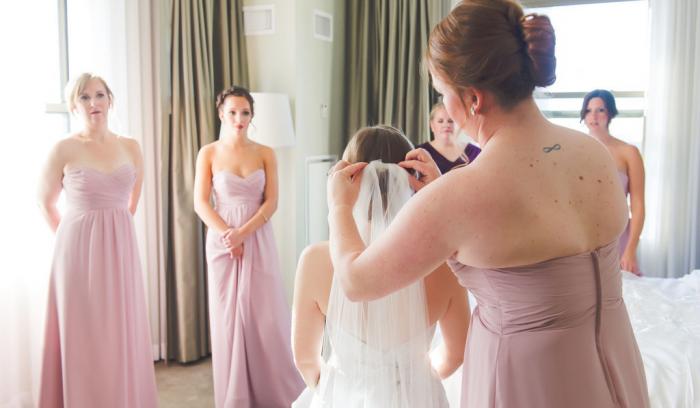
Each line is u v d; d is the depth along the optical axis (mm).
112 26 3455
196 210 3203
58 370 2711
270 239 3236
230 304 3109
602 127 3021
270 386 3152
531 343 951
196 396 3311
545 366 943
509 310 978
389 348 1287
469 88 962
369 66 4492
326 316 1339
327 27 4301
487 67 932
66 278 2627
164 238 3668
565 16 4020
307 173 4156
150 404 2941
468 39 936
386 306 1276
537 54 938
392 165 1305
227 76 3910
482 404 1020
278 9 3916
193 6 3625
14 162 2963
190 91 3637
